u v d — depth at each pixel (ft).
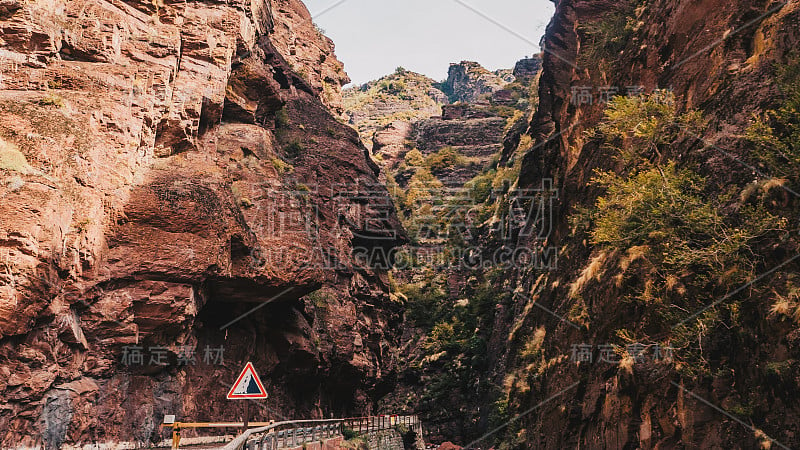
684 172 59.21
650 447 54.39
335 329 132.46
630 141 84.64
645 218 60.85
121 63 79.15
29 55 68.49
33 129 59.72
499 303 243.60
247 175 98.32
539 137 156.15
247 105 114.52
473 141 449.48
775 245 47.03
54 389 58.44
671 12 87.97
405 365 294.46
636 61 95.35
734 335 48.26
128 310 66.33
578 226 98.94
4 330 50.90
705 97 68.95
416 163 436.35
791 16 57.88
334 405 147.54
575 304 82.58
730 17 71.46
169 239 70.64
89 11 77.05
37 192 55.67
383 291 168.76
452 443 244.63
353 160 160.66
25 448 54.13
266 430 52.75
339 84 227.61
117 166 69.51
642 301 59.72
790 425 39.93
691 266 54.95
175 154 85.30
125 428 66.33
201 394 81.56
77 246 60.23
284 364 107.45
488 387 229.04
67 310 60.39
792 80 53.16
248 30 113.60
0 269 51.13
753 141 51.65
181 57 90.79
